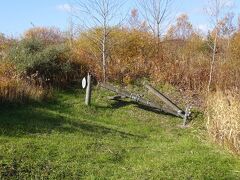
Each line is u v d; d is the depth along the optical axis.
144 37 18.81
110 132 10.67
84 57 17.02
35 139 8.88
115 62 17.23
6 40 19.81
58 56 15.59
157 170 7.82
